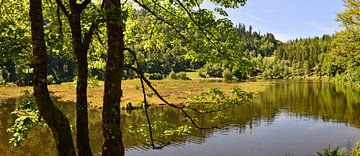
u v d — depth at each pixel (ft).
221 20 29.99
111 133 22.06
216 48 31.48
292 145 88.43
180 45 33.37
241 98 33.91
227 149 84.02
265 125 115.14
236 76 526.98
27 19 32.91
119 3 22.52
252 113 142.72
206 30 30.35
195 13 29.89
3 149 84.79
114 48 22.34
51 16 31.14
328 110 150.61
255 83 388.98
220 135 98.17
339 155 57.52
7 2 32.81
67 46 30.71
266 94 238.27
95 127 111.86
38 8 21.44
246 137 96.63
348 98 197.26
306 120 125.70
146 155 79.25
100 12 23.11
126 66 25.21
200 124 112.88
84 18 25.31
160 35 34.68
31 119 27.48
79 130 23.48
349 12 134.72
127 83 290.76
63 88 265.54
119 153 22.16
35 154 81.25
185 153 80.33
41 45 21.40
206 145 87.51
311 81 465.88
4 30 29.01
